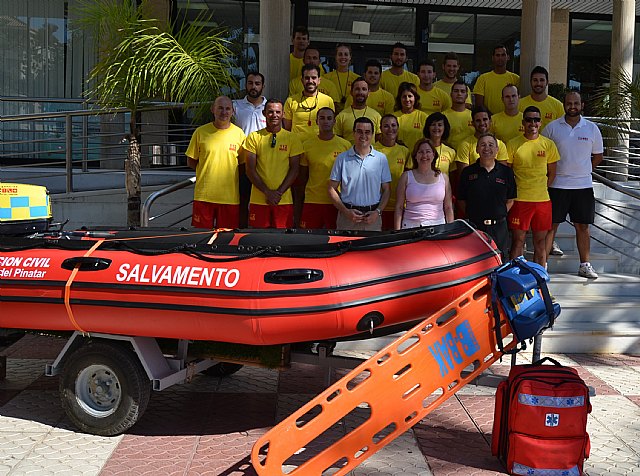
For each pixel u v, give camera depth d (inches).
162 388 198.5
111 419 199.5
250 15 519.8
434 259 199.6
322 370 263.1
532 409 174.4
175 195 383.9
